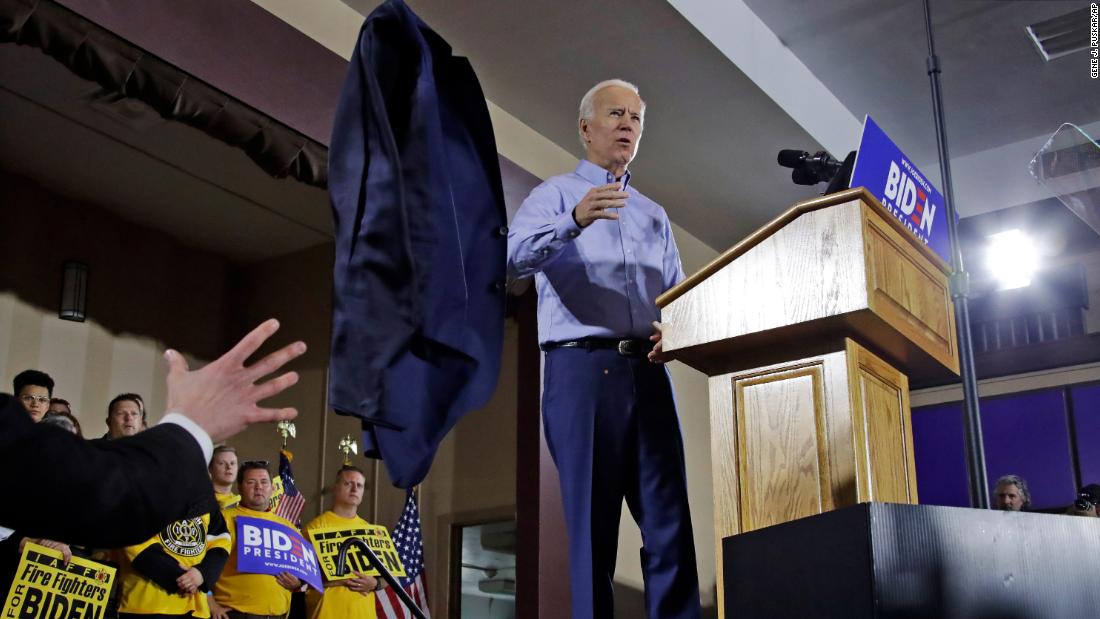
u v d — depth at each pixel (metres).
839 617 1.39
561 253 2.55
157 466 0.92
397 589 2.16
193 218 6.86
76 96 5.45
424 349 1.45
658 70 4.60
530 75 4.63
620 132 2.72
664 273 2.65
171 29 3.28
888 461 1.93
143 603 3.67
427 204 1.46
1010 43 4.98
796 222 1.92
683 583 2.37
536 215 2.61
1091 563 1.51
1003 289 6.15
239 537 4.20
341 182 1.47
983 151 6.05
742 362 2.02
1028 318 6.12
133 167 6.23
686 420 5.53
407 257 1.41
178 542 3.80
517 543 4.30
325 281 7.12
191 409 0.98
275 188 6.51
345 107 1.50
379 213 1.43
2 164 6.10
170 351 1.02
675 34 4.35
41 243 6.25
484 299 1.59
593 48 4.45
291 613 4.62
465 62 1.66
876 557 1.34
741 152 5.20
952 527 1.41
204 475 0.96
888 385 2.01
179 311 7.02
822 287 1.86
